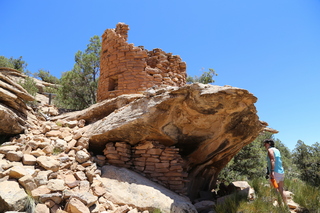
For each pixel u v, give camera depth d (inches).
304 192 229.0
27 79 531.8
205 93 211.9
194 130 259.3
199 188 325.4
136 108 250.5
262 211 195.8
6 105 283.9
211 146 280.1
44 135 282.0
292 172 632.4
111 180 228.4
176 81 391.5
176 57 407.5
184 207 207.5
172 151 263.9
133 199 206.2
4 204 153.3
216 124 251.9
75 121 329.7
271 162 211.8
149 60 385.7
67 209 168.9
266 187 240.8
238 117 245.9
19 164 203.2
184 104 234.2
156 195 212.8
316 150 589.0
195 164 305.0
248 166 526.9
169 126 251.9
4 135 268.7
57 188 181.8
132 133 258.1
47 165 204.7
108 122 269.4
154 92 242.5
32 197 167.6
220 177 499.5
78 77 727.1
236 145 297.9
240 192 235.0
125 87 353.1
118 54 370.9
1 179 174.4
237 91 204.5
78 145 267.1
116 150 265.1
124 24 393.7
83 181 207.2
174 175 252.7
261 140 623.8
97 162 255.6
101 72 406.0
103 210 184.5
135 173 248.1
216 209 209.3
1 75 276.7
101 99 384.2
